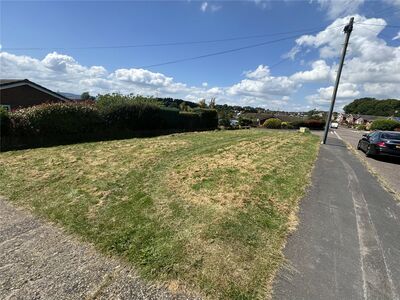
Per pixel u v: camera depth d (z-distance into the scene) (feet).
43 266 9.95
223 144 40.73
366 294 8.68
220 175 21.39
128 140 44.47
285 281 9.07
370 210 15.80
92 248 11.18
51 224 13.48
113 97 56.59
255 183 19.21
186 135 57.11
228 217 13.46
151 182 19.84
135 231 12.41
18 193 17.97
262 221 13.25
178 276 9.24
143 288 8.73
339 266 10.08
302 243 11.54
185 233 12.01
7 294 8.46
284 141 46.65
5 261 10.28
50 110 39.93
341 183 21.08
